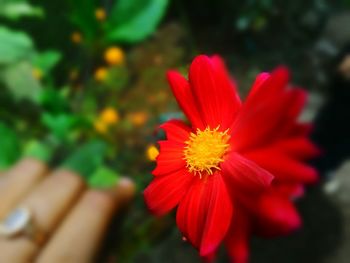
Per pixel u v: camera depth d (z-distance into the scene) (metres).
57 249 0.26
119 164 0.49
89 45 0.40
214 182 0.10
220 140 0.11
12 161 0.38
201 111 0.11
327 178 0.36
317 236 0.34
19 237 0.25
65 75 0.58
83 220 0.27
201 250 0.10
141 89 0.61
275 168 0.10
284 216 0.09
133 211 0.42
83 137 0.44
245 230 0.10
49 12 0.60
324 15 0.64
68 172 0.30
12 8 0.50
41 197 0.27
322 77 0.52
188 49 0.65
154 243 0.40
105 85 0.58
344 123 0.37
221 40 0.68
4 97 0.46
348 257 0.33
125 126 0.55
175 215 0.11
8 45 0.43
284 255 0.34
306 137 0.10
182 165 0.11
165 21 0.69
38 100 0.45
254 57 0.65
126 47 0.66
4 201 0.28
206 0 0.69
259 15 0.67
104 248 0.28
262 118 0.10
